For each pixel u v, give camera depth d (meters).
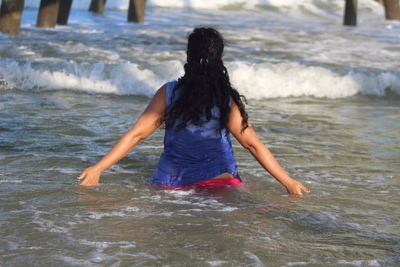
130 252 6.95
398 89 21.36
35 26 32.62
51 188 9.33
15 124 13.82
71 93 18.56
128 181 9.88
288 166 11.28
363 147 13.02
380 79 21.42
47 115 15.05
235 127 9.20
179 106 9.01
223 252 7.02
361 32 36.66
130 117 15.41
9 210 8.27
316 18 48.47
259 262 6.77
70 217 8.08
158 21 39.66
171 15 43.78
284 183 9.42
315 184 10.11
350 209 8.84
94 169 9.45
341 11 52.22
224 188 9.48
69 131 13.44
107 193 9.19
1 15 28.16
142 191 9.34
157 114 9.16
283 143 13.21
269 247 7.22
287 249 7.18
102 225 7.81
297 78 21.22
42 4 32.09
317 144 13.21
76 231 7.56
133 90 19.33
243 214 8.41
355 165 11.49
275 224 8.05
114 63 21.67
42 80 19.16
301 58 25.84
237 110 9.12
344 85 21.09
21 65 20.36
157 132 13.86
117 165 10.96
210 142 9.31
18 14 28.30
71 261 6.64
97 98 18.08
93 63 21.80
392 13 46.06
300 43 30.52
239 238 7.48
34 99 17.23
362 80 21.30
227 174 9.58
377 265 6.79
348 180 10.45
